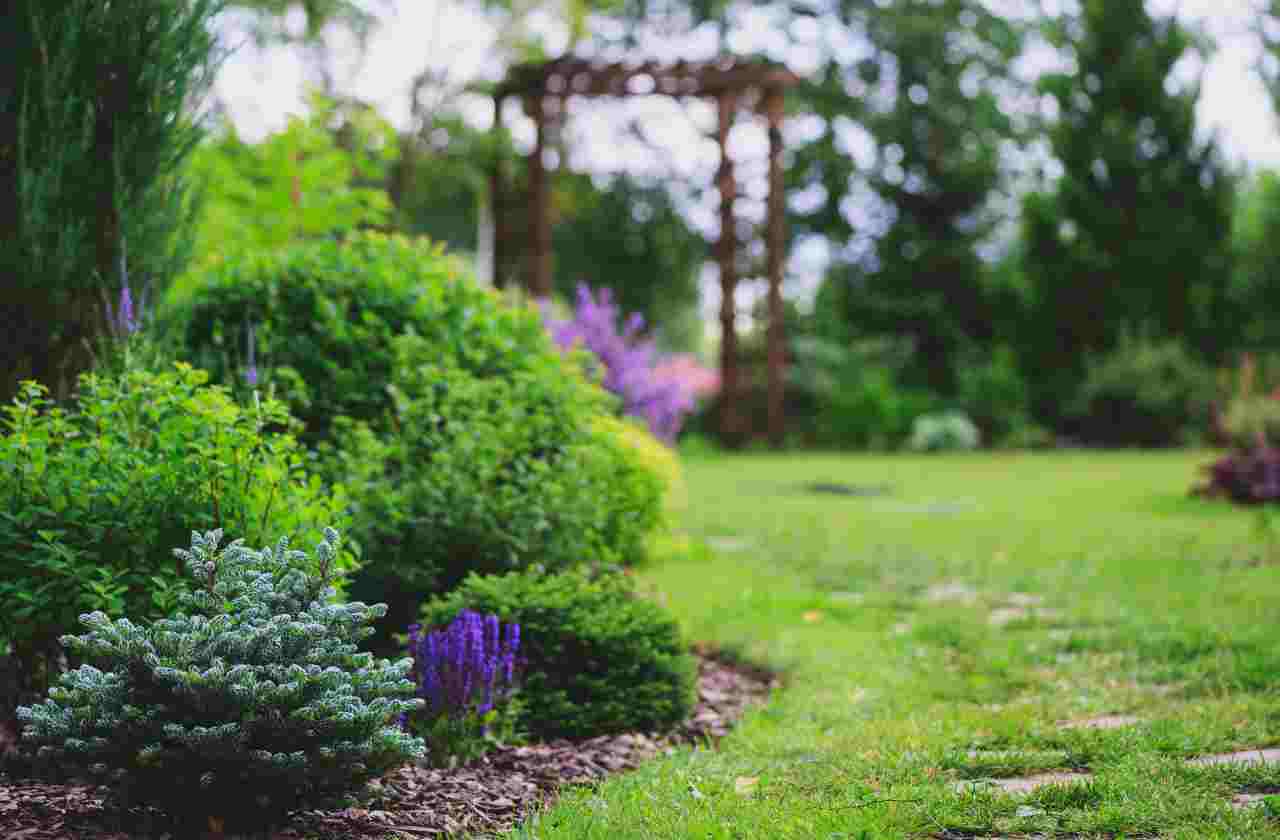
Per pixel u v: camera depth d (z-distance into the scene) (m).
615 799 3.79
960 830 3.50
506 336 7.20
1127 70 26.92
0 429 4.77
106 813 3.54
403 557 5.83
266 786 3.36
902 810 3.61
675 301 35.78
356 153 11.28
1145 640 6.19
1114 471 19.25
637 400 15.92
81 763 3.33
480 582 5.15
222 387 4.43
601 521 6.61
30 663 4.32
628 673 4.97
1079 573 8.68
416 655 4.55
